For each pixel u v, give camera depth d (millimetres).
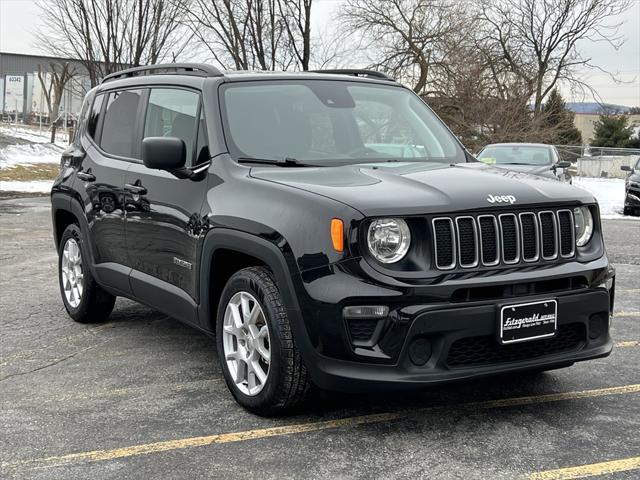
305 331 3559
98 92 6102
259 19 15406
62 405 4199
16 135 36125
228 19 15703
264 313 3785
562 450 3541
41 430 3830
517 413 4043
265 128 4543
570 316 3750
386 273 3428
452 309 3445
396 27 28547
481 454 3498
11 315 6430
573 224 3885
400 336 3410
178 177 4527
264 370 3945
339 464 3393
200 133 4574
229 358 4133
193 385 4555
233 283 4039
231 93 4676
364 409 4105
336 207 3521
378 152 4727
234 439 3689
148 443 3648
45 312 6559
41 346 5453
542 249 3764
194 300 4426
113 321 6238
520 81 28234
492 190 3754
